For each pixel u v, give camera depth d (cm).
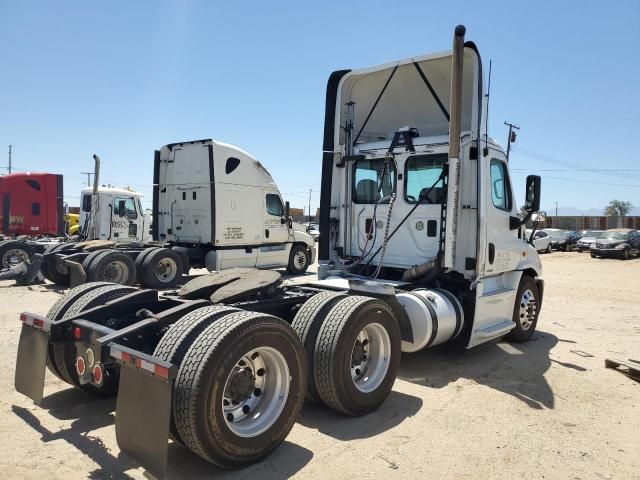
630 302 1114
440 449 370
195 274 1478
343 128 687
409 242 621
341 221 688
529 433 403
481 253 572
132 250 1202
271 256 1418
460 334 590
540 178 663
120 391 312
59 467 328
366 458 352
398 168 632
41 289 1119
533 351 666
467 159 581
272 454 354
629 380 546
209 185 1238
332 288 542
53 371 439
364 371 443
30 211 1641
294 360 358
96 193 1408
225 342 312
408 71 646
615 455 368
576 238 3294
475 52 559
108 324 410
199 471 329
